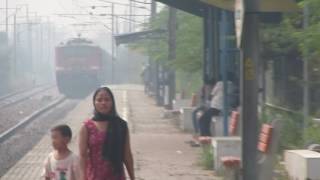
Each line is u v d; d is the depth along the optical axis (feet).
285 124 77.66
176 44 144.66
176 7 104.78
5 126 139.85
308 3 47.98
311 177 55.01
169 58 144.66
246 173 35.04
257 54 34.55
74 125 135.13
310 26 55.06
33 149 94.22
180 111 125.70
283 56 90.53
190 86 190.90
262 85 103.04
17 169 75.10
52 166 35.47
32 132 127.24
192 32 132.98
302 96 80.59
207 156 72.79
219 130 88.74
